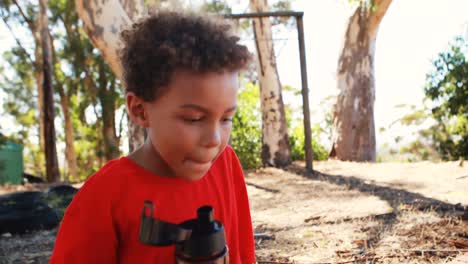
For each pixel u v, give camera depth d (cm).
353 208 465
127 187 114
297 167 880
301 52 810
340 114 1093
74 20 1738
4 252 375
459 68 973
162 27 98
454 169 691
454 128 1041
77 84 1850
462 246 317
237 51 94
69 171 2028
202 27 96
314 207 489
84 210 112
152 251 114
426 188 552
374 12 1023
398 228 372
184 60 90
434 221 382
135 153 121
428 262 291
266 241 366
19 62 1881
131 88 101
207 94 92
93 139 2211
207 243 89
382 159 1446
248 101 1075
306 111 824
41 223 455
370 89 1089
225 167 145
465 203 443
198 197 127
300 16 793
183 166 98
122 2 493
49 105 1434
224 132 99
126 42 105
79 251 110
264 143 967
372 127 1097
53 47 1836
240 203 157
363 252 319
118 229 114
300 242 358
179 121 94
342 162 970
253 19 953
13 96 2009
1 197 489
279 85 961
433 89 1028
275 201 545
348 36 1074
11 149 1501
